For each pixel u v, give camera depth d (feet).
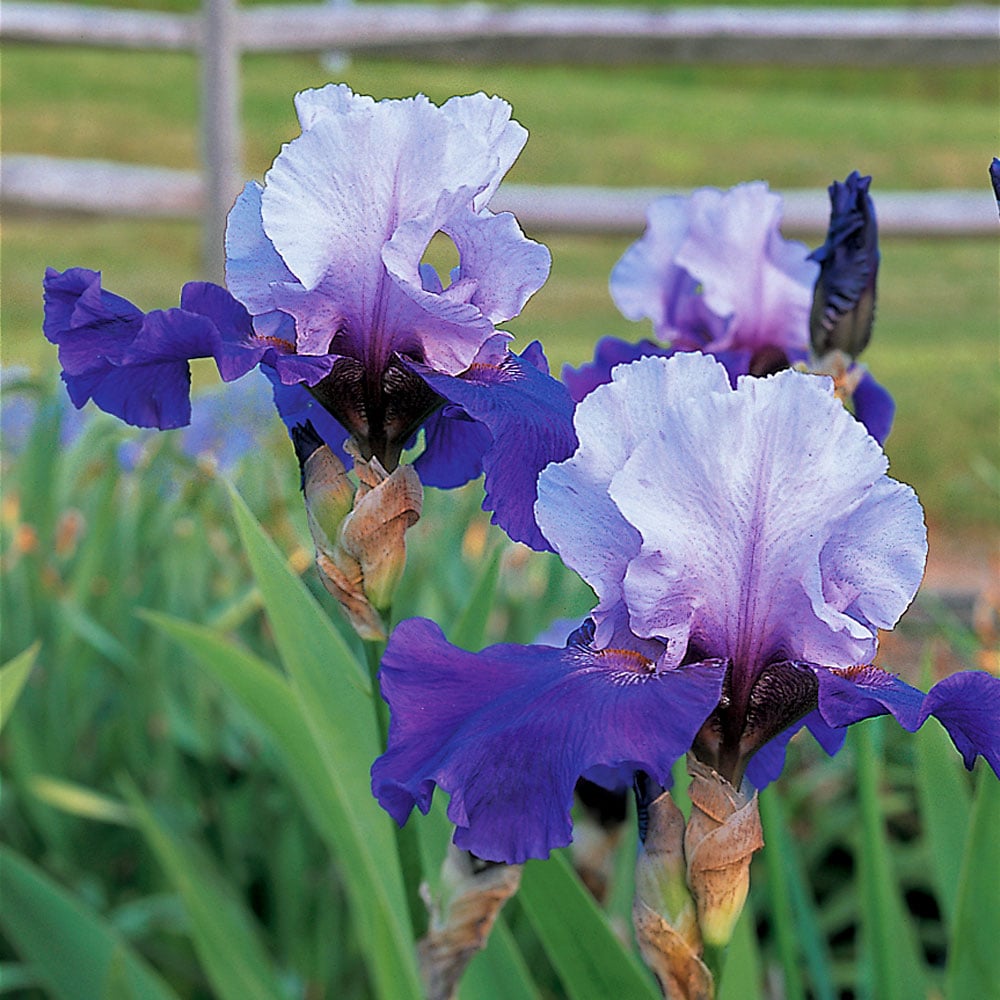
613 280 3.52
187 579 4.76
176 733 4.51
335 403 2.59
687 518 2.35
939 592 6.28
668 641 2.36
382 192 2.52
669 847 2.38
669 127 27.14
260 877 4.60
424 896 2.64
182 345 2.49
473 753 2.27
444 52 9.17
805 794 4.77
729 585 2.37
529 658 2.39
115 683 4.75
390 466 2.61
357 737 2.94
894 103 32.55
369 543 2.58
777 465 2.34
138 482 5.33
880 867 3.06
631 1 29.71
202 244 9.05
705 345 3.47
